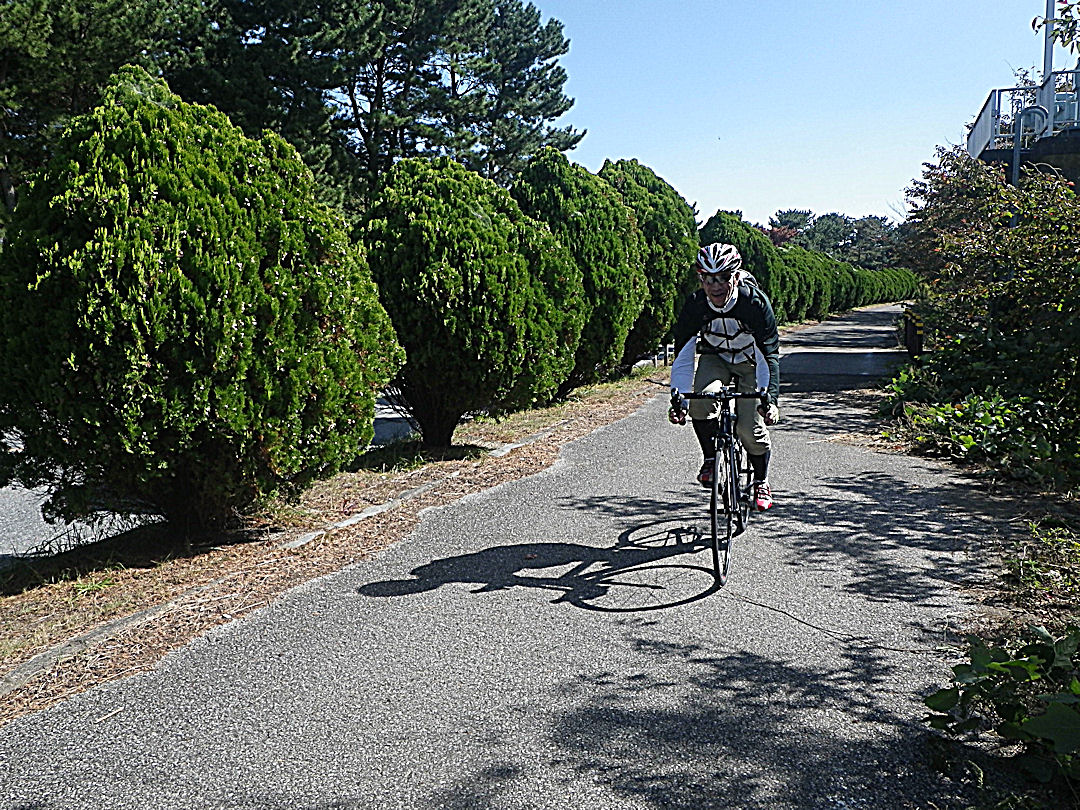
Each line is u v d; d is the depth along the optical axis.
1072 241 8.23
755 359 5.59
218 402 5.29
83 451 5.11
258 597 5.04
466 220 8.85
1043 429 8.16
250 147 5.89
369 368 6.39
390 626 4.62
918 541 6.05
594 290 13.28
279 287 5.60
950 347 11.77
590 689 3.91
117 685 3.97
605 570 5.49
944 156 17.22
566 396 13.84
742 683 3.96
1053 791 3.11
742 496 5.98
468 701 3.80
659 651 4.30
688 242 17.89
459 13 36.75
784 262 37.72
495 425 11.20
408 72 37.22
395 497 7.27
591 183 14.58
